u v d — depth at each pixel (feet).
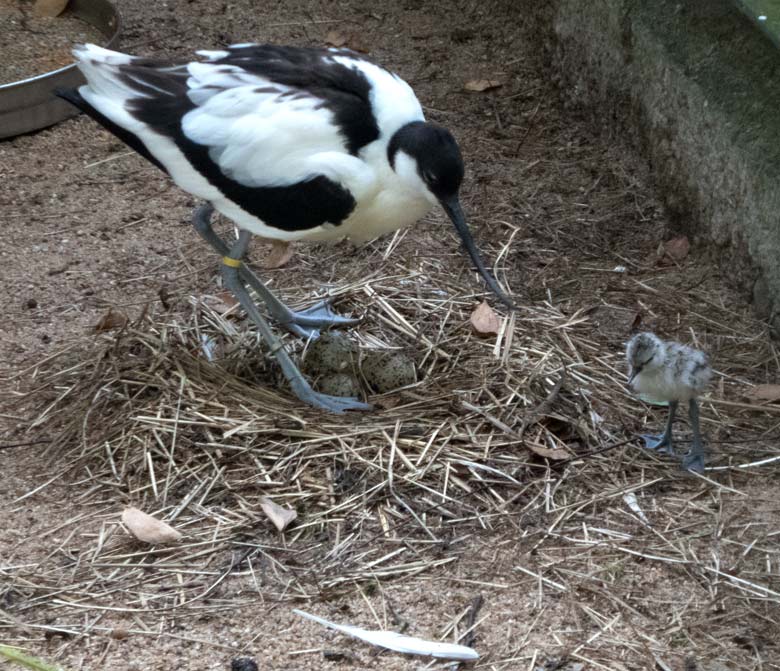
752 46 3.82
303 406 3.23
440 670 2.56
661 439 3.15
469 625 2.66
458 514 2.93
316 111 3.01
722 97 3.81
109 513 2.95
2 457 3.12
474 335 3.50
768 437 3.22
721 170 3.80
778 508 2.98
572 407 3.24
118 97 3.13
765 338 3.60
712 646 2.63
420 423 3.16
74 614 2.68
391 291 3.67
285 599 2.72
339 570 2.79
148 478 3.03
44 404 3.29
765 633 2.66
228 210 3.14
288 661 2.57
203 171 3.09
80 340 3.52
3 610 2.68
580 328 3.60
